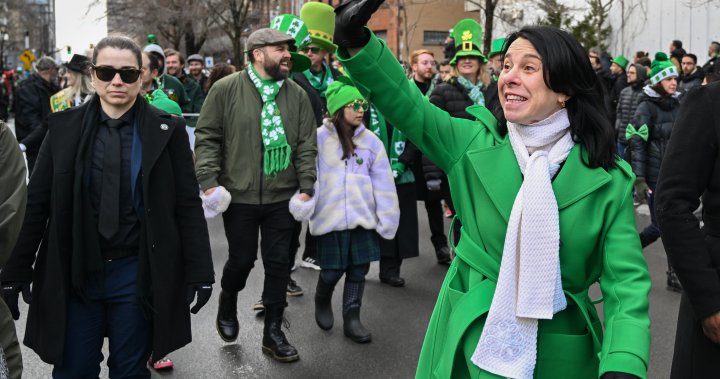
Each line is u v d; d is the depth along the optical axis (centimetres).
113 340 337
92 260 327
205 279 346
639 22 2058
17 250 327
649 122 773
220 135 486
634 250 228
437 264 782
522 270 224
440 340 243
